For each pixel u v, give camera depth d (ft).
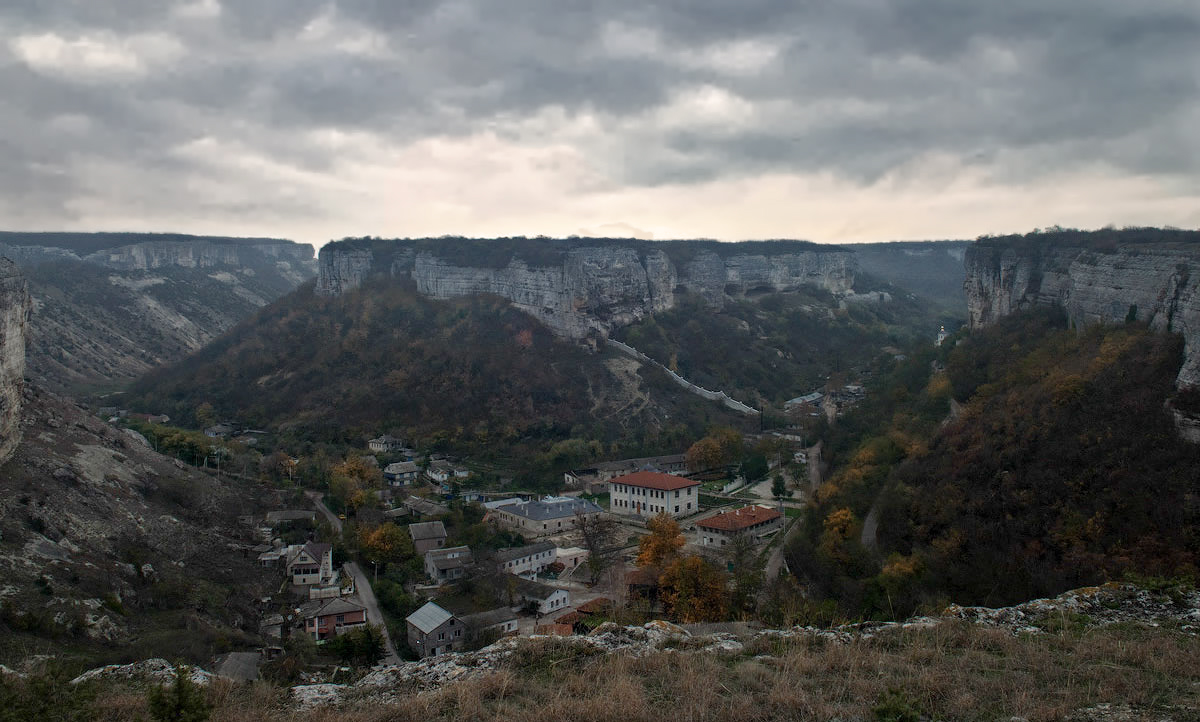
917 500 232.94
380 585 264.72
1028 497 196.34
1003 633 86.22
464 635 217.77
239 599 233.14
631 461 441.68
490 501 384.27
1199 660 74.90
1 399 230.48
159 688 69.46
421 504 360.07
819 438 443.32
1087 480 188.34
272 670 165.07
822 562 227.61
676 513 360.69
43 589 176.35
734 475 420.36
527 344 575.79
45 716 71.82
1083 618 92.68
